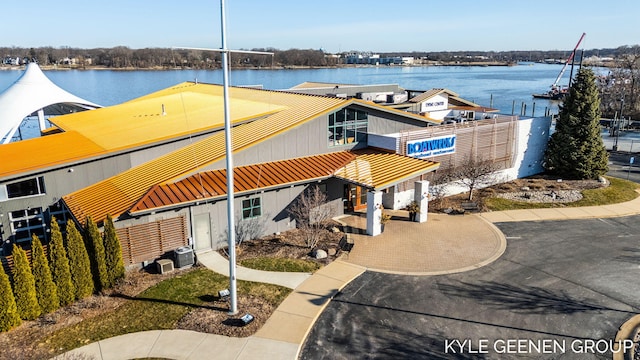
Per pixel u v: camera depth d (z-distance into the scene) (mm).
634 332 14258
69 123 30781
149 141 23406
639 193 28906
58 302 15562
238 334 14164
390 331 14445
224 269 18656
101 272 16562
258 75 170500
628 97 80375
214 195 19469
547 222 23891
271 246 20875
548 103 105188
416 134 26547
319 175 22562
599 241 21375
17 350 13430
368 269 18594
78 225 19156
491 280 17672
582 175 31422
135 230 18375
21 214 21297
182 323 14750
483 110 46375
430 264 19016
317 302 16031
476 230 22672
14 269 14547
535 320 14953
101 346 13641
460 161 28453
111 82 116500
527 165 32594
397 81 172750
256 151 22938
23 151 23406
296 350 13422
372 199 21484
